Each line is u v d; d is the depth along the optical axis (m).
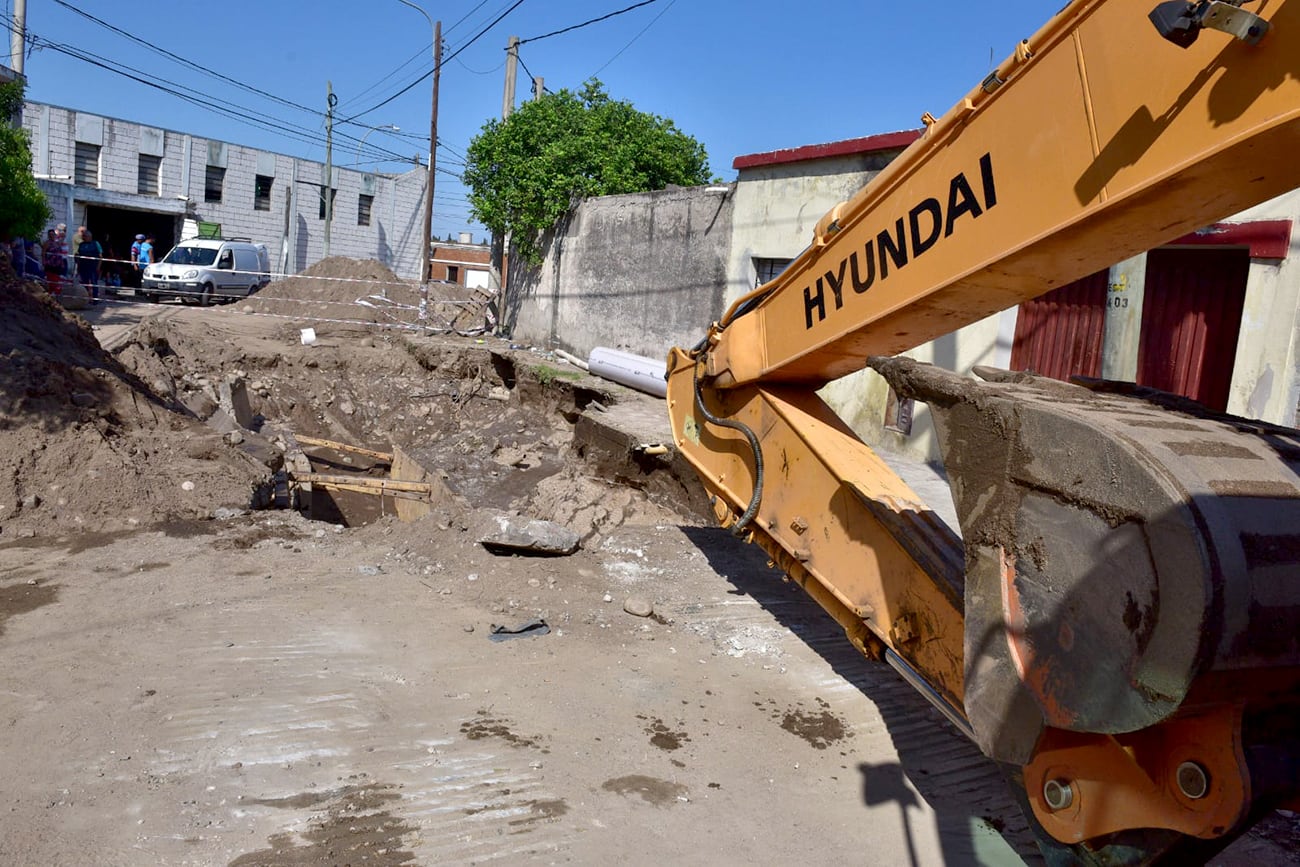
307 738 4.14
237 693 4.49
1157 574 2.12
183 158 32.53
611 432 11.23
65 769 3.79
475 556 6.56
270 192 35.44
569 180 17.28
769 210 12.38
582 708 4.64
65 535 6.77
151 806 3.59
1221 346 7.10
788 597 6.48
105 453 7.57
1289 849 3.92
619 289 15.84
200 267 24.94
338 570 6.37
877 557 3.95
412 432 15.52
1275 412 6.41
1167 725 2.27
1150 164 2.42
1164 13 2.24
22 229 16.17
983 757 4.50
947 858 3.68
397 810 3.67
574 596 6.13
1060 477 2.43
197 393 12.77
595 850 3.52
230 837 3.44
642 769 4.14
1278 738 2.26
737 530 4.89
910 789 4.18
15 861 3.22
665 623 5.88
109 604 5.52
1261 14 2.14
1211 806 2.16
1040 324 8.59
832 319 3.99
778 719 4.73
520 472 13.18
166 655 4.87
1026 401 2.64
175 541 6.75
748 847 3.65
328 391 15.88
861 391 10.48
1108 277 7.93
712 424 5.29
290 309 21.97
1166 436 2.40
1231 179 2.32
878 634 3.90
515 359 16.34
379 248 40.22
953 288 3.21
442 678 4.83
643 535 7.53
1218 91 2.24
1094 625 2.29
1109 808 2.43
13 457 7.27
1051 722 2.40
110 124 30.48
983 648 2.66
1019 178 2.87
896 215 3.48
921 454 9.62
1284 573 2.10
